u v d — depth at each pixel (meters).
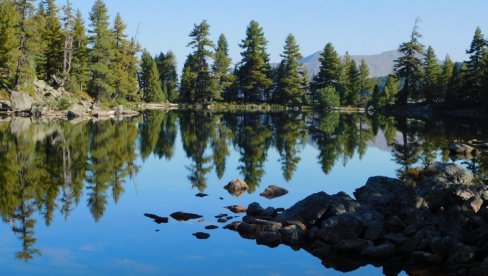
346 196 15.21
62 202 16.47
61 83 65.00
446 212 14.23
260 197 18.06
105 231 13.39
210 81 98.06
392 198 15.07
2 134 34.97
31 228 13.51
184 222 14.38
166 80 118.00
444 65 91.12
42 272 10.48
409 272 10.84
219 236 13.08
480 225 13.01
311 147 33.81
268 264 11.23
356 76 108.06
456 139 38.69
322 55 109.44
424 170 19.41
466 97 75.38
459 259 11.23
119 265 10.95
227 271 10.76
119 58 74.44
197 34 98.56
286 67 104.75
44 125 43.75
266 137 39.97
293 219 13.89
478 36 76.31
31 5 61.12
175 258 11.45
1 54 54.56
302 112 85.00
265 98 110.69
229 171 23.89
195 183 20.55
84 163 24.48
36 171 21.77
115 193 18.12
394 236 12.62
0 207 15.56
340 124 55.53
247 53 105.31
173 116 66.62
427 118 66.38
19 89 57.16
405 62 84.81
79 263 11.03
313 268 11.05
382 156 29.52
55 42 69.56
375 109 94.44
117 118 58.97
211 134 41.88
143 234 13.17
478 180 19.16
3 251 11.69
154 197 17.64
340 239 12.65
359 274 10.75
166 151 30.69
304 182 21.27
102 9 70.88
